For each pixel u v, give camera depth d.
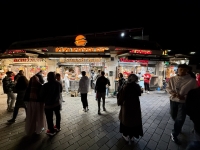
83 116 4.93
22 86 4.27
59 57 8.98
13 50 9.49
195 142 1.59
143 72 11.69
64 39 9.70
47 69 10.75
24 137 3.35
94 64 10.38
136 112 3.04
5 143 3.07
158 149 2.90
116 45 7.85
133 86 3.11
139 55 9.29
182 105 3.02
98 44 7.99
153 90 11.82
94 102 7.17
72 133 3.60
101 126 4.07
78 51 8.24
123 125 3.18
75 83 10.31
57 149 2.86
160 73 12.32
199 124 1.52
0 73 11.72
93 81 11.02
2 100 7.32
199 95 1.53
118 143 3.13
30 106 3.44
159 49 9.23
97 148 2.93
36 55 9.28
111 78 10.09
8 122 4.23
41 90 3.25
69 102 7.07
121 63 10.60
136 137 3.10
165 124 4.29
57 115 3.65
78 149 2.88
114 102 7.18
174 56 10.72
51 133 3.45
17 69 11.42
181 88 3.03
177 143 3.14
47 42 8.97
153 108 6.11
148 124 4.28
